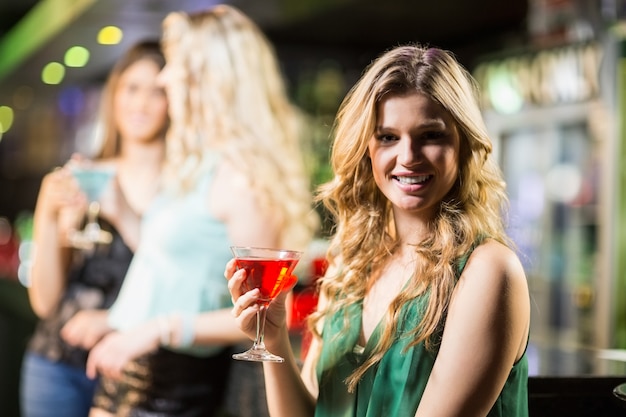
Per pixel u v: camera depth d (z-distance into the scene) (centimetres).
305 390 222
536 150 670
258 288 204
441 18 705
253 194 395
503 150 696
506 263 190
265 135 415
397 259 212
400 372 195
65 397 419
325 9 693
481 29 733
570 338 635
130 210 435
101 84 1021
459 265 194
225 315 388
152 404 384
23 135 1323
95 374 396
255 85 420
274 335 215
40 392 423
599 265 613
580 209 632
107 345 391
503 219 210
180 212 396
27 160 1316
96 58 879
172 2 623
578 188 634
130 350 383
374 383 198
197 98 411
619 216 607
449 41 780
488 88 709
